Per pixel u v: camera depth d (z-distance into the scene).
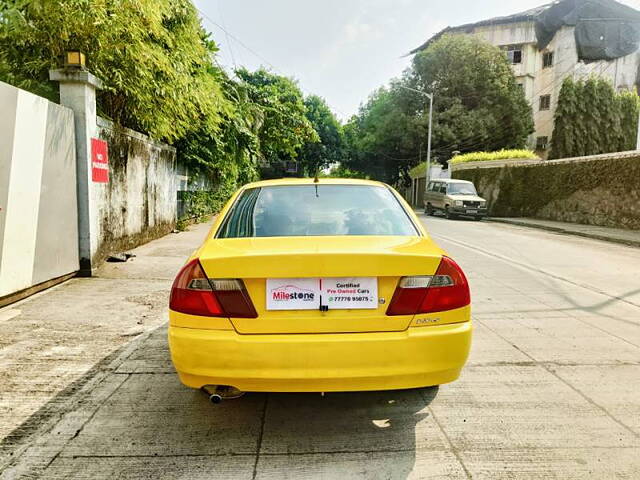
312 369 2.46
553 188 20.47
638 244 12.63
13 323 4.71
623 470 2.48
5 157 4.99
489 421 2.98
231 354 2.46
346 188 3.65
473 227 17.67
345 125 53.28
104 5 6.48
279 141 22.97
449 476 2.43
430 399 3.28
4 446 2.65
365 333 2.53
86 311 5.15
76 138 6.55
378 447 2.69
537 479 2.40
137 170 9.35
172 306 2.61
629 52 40.53
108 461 2.53
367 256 2.54
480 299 6.15
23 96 5.27
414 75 37.75
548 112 42.25
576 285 7.08
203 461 2.54
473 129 34.94
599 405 3.20
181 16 8.98
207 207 16.84
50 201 5.91
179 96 8.69
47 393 3.29
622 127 36.31
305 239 2.93
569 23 40.62
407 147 37.94
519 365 3.89
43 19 6.43
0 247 4.99
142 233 9.79
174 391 3.35
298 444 2.71
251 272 2.51
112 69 7.43
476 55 35.78
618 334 4.72
